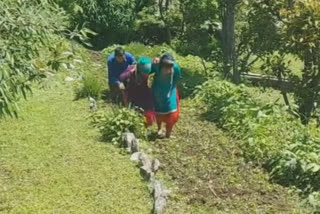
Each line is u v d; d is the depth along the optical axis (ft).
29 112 36.32
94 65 50.31
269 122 33.58
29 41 15.71
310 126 33.71
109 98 40.75
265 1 39.27
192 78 48.39
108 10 70.33
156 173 28.71
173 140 34.01
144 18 76.38
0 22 14.99
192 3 62.08
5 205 24.27
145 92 36.29
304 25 33.06
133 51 59.77
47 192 25.63
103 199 25.14
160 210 23.76
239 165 30.19
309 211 24.94
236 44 51.08
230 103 38.01
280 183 28.09
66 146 31.09
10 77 14.85
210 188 27.25
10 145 30.96
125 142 31.27
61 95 40.45
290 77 36.09
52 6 17.52
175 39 72.28
